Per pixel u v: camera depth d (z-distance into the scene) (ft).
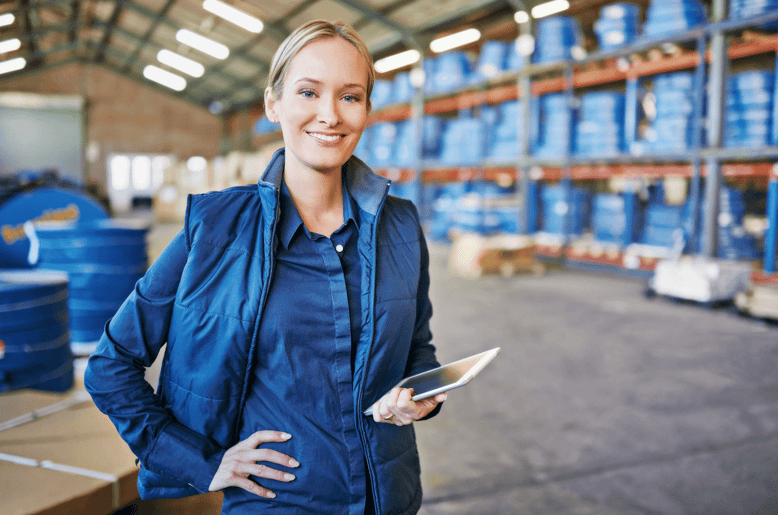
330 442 2.92
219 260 2.85
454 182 38.50
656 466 7.93
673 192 27.43
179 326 2.87
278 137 63.93
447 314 17.89
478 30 35.50
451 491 7.30
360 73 2.80
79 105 62.95
